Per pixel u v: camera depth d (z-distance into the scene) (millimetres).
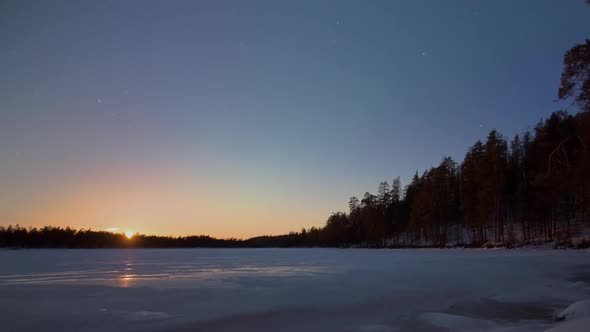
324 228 116000
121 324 9969
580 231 45594
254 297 13789
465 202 56562
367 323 9961
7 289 16109
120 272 24531
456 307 11961
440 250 54625
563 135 38375
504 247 47531
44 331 9344
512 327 8781
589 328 6172
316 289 15633
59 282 18594
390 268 24438
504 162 51938
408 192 87875
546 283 16422
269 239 163000
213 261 39062
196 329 9484
